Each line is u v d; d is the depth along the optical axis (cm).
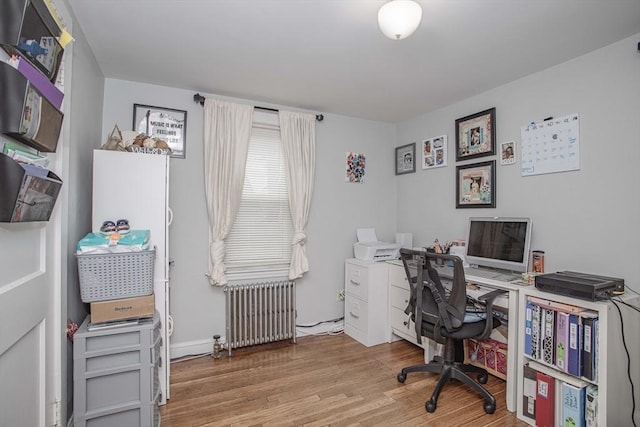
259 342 282
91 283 159
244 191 294
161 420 182
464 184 286
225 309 280
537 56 209
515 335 194
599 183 197
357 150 346
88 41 195
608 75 194
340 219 335
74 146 173
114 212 186
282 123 298
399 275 288
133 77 246
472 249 259
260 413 189
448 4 156
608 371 155
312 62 221
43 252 130
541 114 229
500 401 203
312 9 162
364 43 196
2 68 88
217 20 173
